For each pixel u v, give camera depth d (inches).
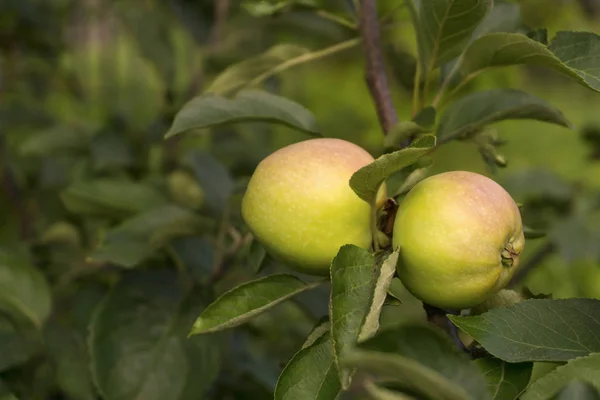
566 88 113.7
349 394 49.9
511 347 31.0
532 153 104.7
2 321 39.9
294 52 38.1
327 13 38.1
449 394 27.6
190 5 66.2
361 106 104.9
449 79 36.1
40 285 40.7
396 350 28.9
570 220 58.8
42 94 76.2
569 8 76.1
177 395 38.4
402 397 29.1
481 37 34.2
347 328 30.5
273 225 32.5
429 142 30.6
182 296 39.8
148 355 38.6
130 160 56.9
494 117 35.5
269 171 32.7
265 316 55.7
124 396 38.1
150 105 65.2
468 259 31.5
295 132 90.4
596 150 69.7
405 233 31.9
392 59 43.1
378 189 31.8
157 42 63.6
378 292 30.8
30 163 64.5
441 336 28.9
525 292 33.3
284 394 31.2
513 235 32.2
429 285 32.0
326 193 32.2
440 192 31.9
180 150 64.4
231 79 38.7
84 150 58.4
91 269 45.4
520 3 40.8
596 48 33.6
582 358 30.0
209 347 39.0
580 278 79.5
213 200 45.3
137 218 41.0
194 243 42.5
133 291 39.5
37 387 42.2
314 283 33.1
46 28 71.9
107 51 79.5
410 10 35.7
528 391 29.9
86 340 40.1
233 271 42.1
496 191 32.1
